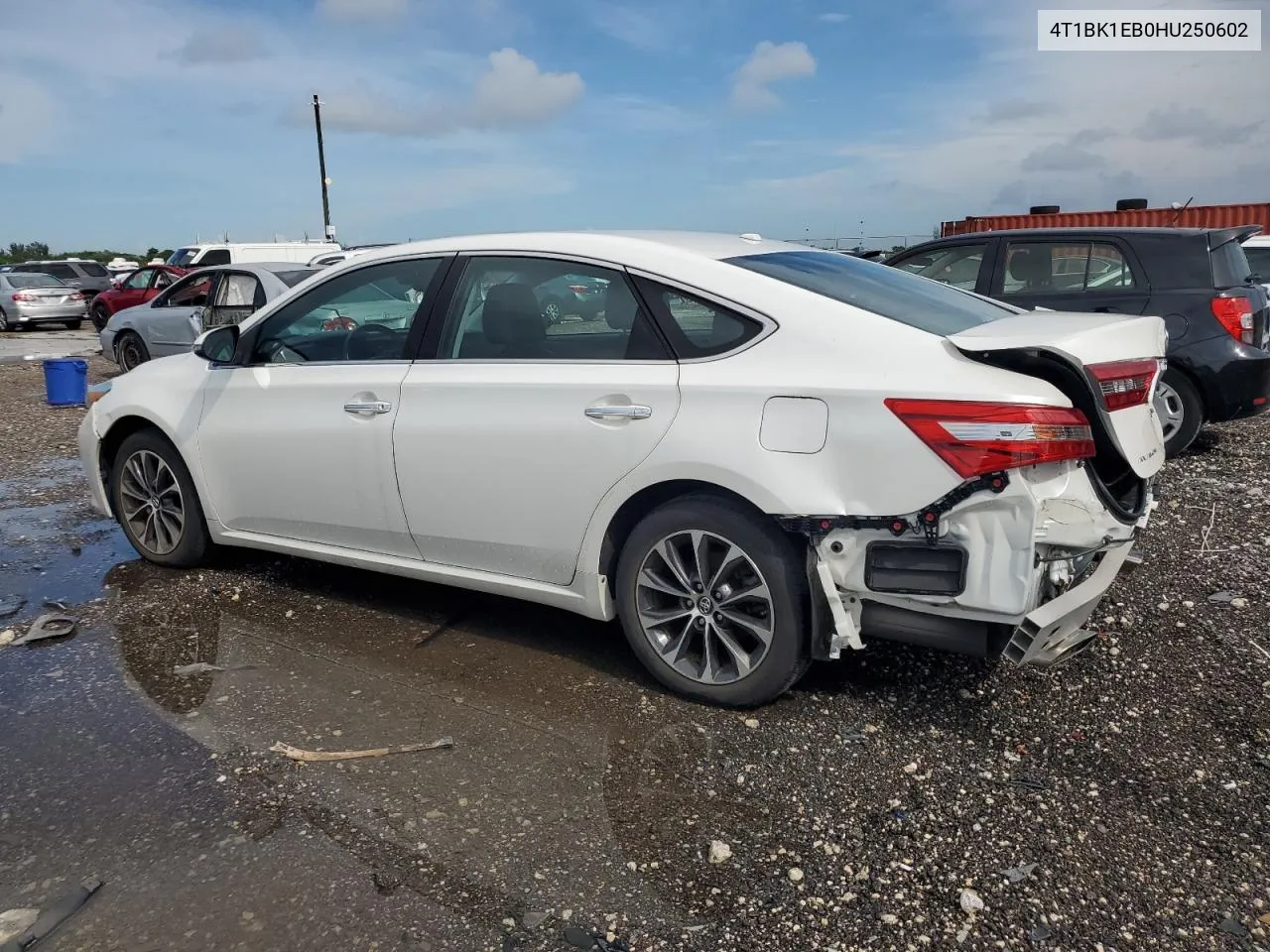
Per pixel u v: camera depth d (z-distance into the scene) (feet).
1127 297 22.86
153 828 9.04
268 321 14.52
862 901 8.02
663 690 11.69
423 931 7.70
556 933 7.67
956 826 8.98
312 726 10.93
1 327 83.97
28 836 8.91
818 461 9.87
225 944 7.55
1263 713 10.83
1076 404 9.62
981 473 9.14
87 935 7.66
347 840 8.86
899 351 9.82
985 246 24.76
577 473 11.28
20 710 11.35
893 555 9.70
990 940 7.58
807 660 10.77
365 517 13.34
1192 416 22.86
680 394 10.61
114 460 16.67
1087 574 10.43
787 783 9.68
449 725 10.93
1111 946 7.50
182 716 11.19
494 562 12.43
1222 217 60.49
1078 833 8.86
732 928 7.73
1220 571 15.01
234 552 17.21
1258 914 7.81
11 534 18.79
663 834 8.91
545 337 11.84
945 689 11.56
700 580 10.93
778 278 11.02
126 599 15.02
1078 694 11.40
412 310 13.00
